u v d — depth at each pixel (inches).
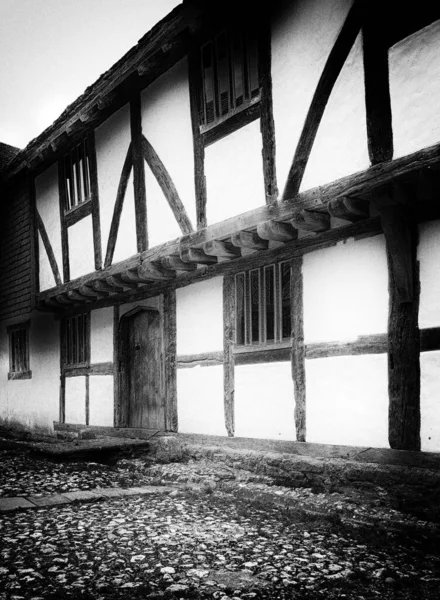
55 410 473.4
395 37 213.8
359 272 230.5
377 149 215.6
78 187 431.8
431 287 203.2
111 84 361.4
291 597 133.1
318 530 189.6
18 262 542.6
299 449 250.8
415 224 208.5
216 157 296.4
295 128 251.4
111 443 334.0
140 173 355.9
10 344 560.7
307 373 250.4
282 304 269.3
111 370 402.9
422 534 171.6
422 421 203.8
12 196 558.9
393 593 136.4
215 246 279.3
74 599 130.8
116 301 402.0
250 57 279.9
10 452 394.0
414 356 207.0
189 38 315.9
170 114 332.2
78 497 232.5
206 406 309.9
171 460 309.3
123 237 371.6
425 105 201.8
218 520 201.3
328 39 239.1
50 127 427.5
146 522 196.9
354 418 228.2
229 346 297.0
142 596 133.4
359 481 218.5
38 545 169.0
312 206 234.5
